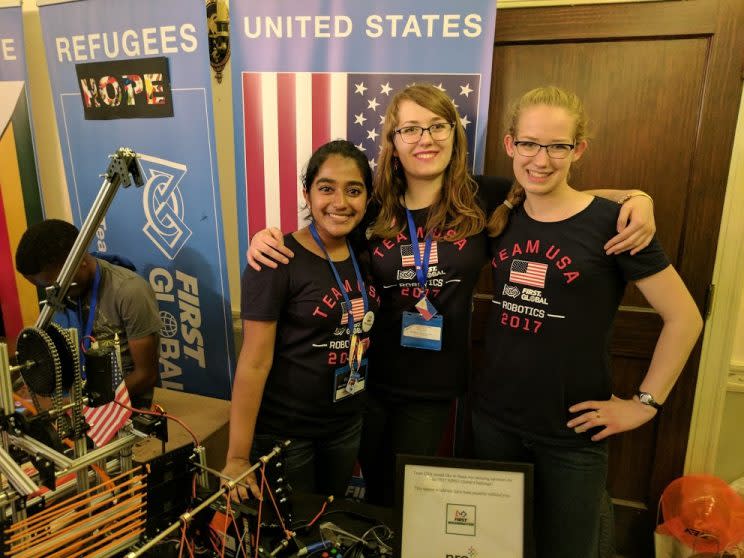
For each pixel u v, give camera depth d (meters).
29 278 1.63
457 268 1.37
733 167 1.63
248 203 1.92
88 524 0.85
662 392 1.19
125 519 0.90
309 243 1.36
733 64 1.57
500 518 1.13
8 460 0.82
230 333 2.08
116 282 1.73
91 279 1.72
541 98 1.13
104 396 0.89
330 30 1.71
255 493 1.08
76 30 1.98
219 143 2.09
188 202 2.00
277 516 1.11
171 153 1.97
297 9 1.71
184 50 1.84
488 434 1.37
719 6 1.54
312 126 1.80
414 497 1.14
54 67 2.06
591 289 1.17
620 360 1.88
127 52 1.92
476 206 1.39
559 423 1.25
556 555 1.33
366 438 1.60
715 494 1.72
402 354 1.46
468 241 1.37
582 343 1.20
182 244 2.06
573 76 1.71
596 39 1.66
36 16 2.19
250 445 1.33
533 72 1.74
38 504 0.83
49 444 0.87
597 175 1.76
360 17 1.68
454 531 1.13
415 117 1.32
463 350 1.47
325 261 1.35
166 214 2.05
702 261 1.71
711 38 1.57
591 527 1.29
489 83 1.65
